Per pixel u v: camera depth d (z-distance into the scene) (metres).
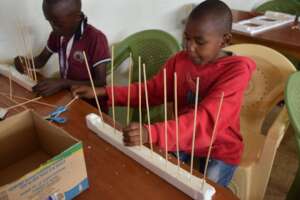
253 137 1.29
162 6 1.85
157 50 1.43
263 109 1.32
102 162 0.70
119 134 0.76
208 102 0.85
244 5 2.55
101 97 1.04
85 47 1.18
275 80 1.27
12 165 0.70
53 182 0.56
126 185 0.64
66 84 1.03
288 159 1.79
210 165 1.00
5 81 1.09
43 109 0.91
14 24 1.28
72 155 0.58
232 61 0.94
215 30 0.86
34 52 1.38
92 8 1.51
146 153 0.70
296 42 1.61
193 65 1.00
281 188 1.58
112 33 1.65
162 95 1.09
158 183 0.64
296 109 0.89
